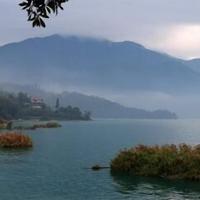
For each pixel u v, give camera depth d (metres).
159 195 39.69
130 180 48.25
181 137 150.50
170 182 46.69
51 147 98.94
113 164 56.53
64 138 137.38
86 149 94.56
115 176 51.34
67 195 40.28
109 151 89.19
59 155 79.31
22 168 60.00
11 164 64.44
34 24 10.77
